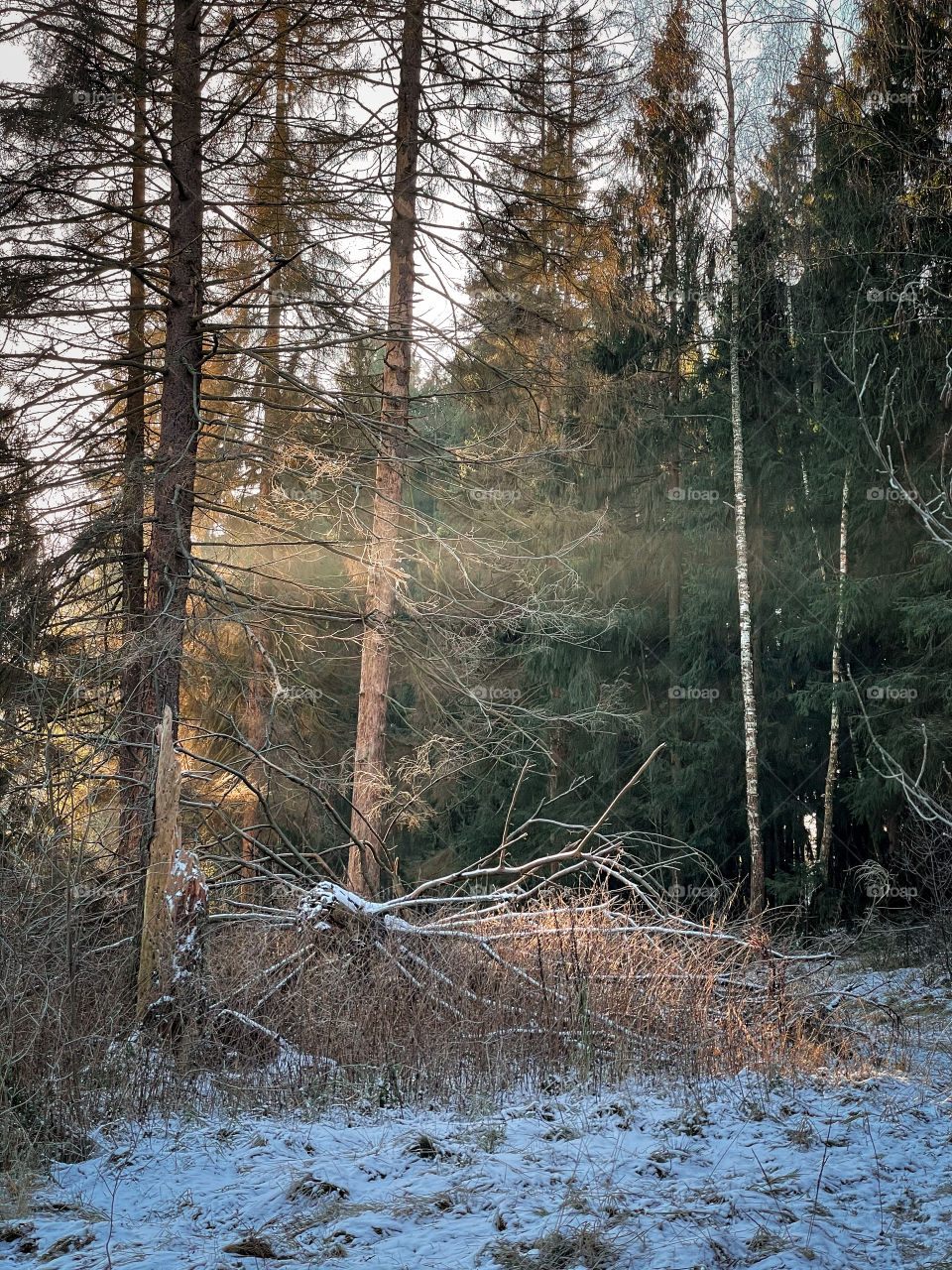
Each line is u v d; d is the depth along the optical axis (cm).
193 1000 679
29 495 1055
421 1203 402
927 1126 536
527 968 827
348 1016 711
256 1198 418
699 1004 795
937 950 1159
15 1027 576
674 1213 385
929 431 1769
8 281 1057
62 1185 448
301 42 1238
